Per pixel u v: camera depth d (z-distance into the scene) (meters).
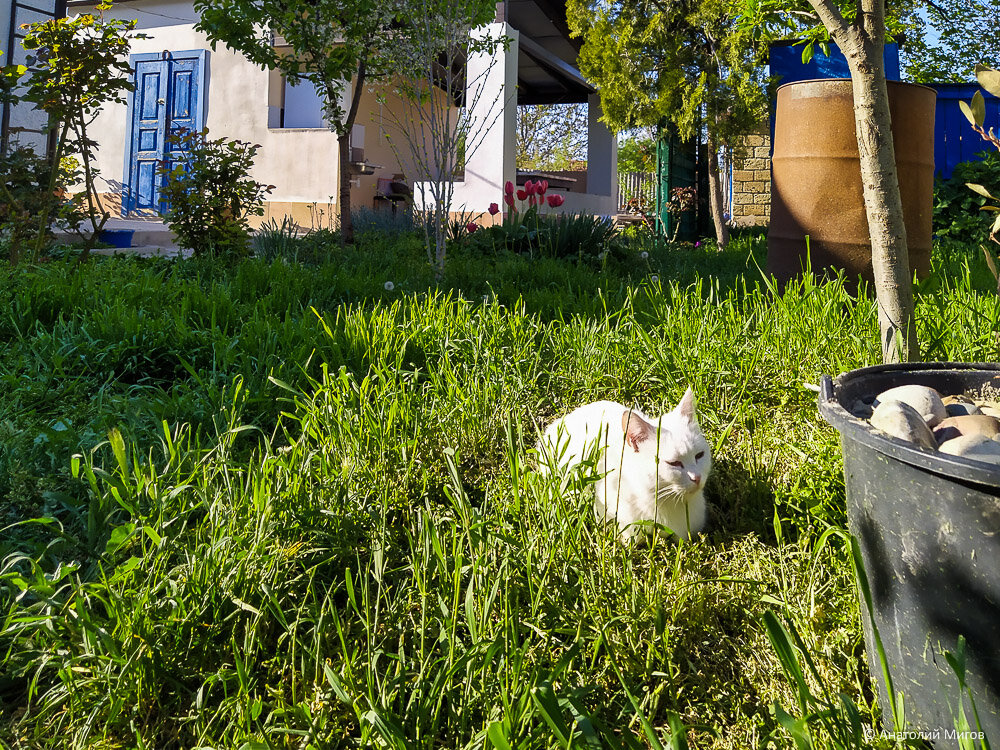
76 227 7.47
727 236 12.05
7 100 7.14
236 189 8.24
